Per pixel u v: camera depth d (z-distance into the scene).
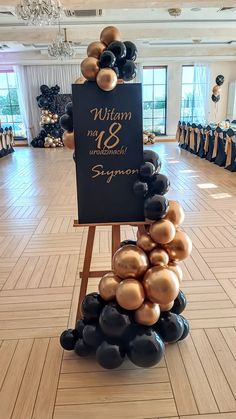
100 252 3.19
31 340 2.02
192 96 13.04
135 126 1.76
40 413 1.54
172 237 1.77
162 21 7.20
